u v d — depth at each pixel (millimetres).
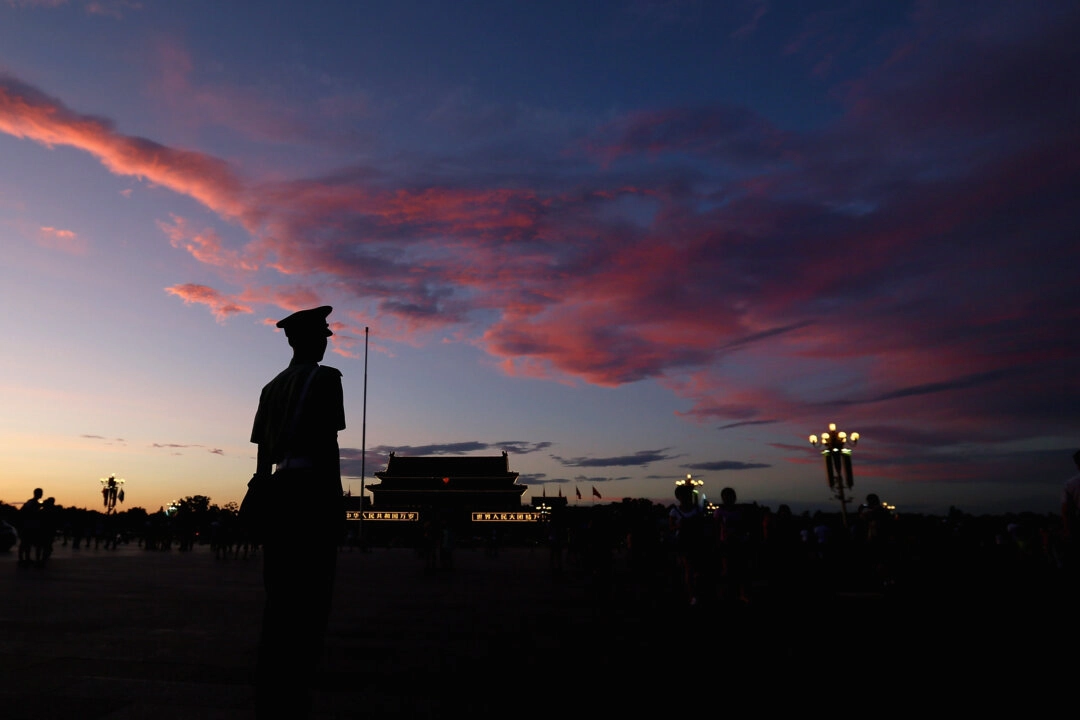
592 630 8672
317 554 3424
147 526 39188
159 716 4203
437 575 20141
